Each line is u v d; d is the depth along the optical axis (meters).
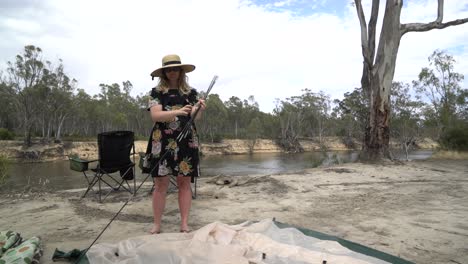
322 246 2.77
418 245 3.13
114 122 69.44
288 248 2.64
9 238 2.95
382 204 4.91
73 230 3.62
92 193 5.86
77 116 62.12
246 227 3.19
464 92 25.30
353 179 7.34
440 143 17.95
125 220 4.00
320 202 5.05
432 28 11.05
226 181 6.69
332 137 81.00
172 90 3.46
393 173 8.38
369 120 11.59
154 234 3.03
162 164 3.29
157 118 3.25
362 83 12.40
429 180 7.30
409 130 38.28
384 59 11.12
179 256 2.37
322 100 77.94
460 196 5.50
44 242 3.22
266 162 40.28
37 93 45.34
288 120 77.81
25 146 43.62
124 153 5.32
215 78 3.38
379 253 2.73
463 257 2.83
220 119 74.81
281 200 5.19
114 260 2.46
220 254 2.41
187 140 3.38
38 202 5.14
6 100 53.56
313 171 8.67
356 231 3.56
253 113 87.69
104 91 75.88
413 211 4.46
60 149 45.47
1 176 9.32
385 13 11.18
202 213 4.34
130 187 6.47
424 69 28.00
